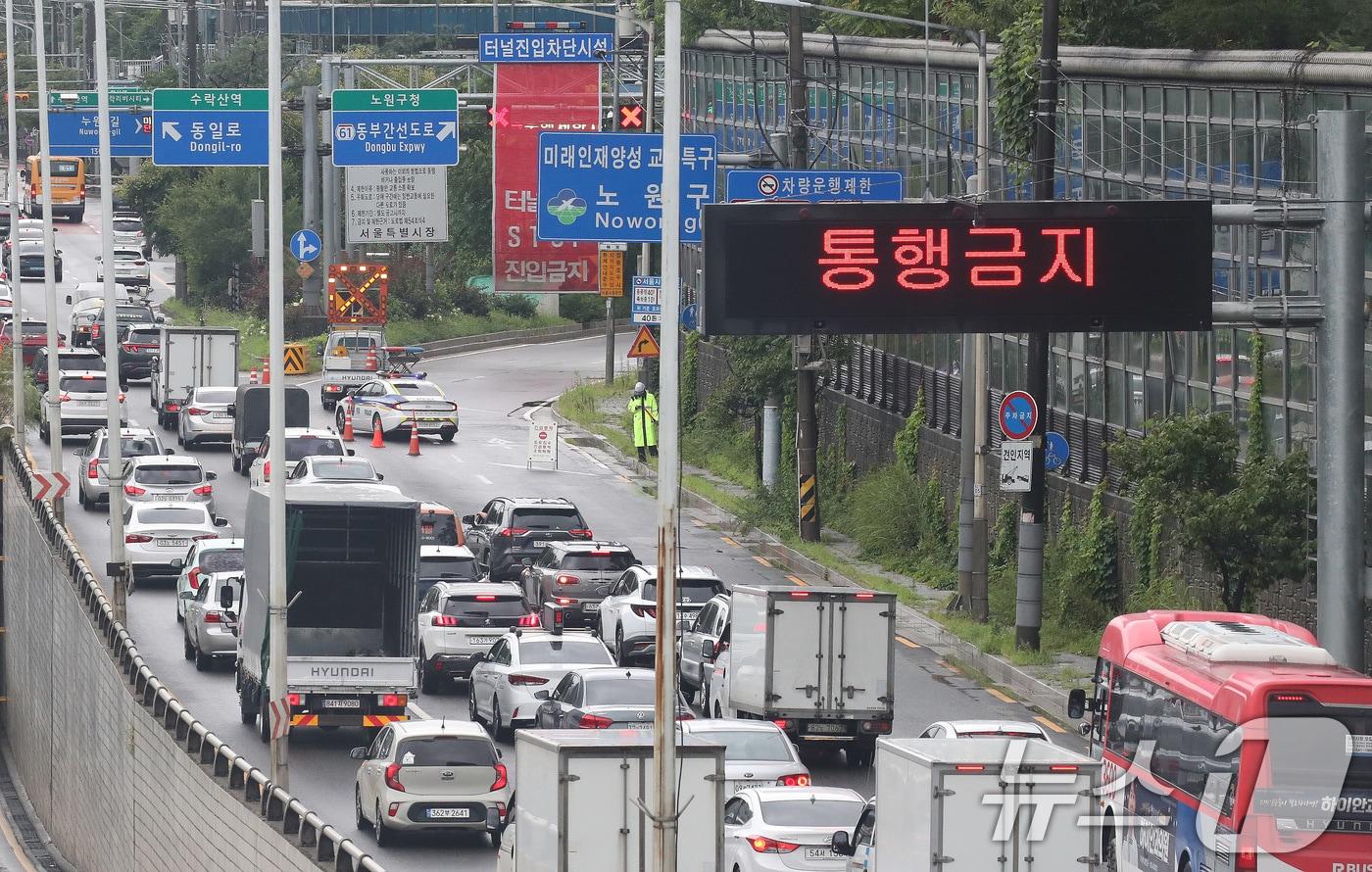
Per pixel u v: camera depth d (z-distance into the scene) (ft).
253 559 376.89
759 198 463.42
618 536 584.81
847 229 218.59
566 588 467.93
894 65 625.82
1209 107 437.58
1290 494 363.97
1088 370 502.79
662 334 193.06
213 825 321.52
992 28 568.00
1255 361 416.05
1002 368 556.10
